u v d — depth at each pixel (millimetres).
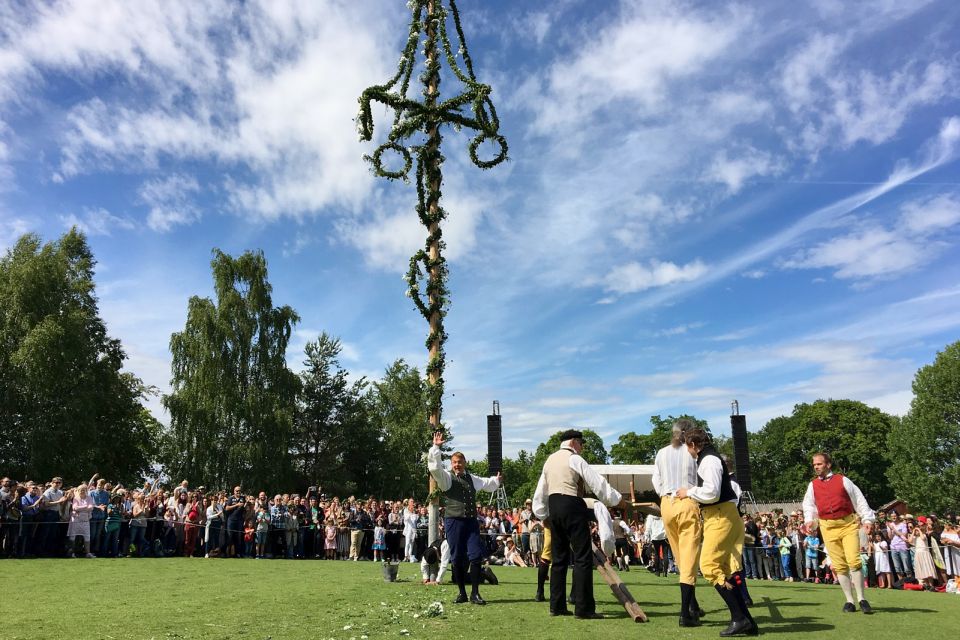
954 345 46219
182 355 37188
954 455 45062
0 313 31469
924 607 7617
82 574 10328
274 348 39656
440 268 10328
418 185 10445
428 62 10719
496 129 10641
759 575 17562
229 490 35688
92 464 33000
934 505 45031
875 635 5320
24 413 31312
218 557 16391
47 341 30188
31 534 13820
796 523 17531
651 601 7555
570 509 6156
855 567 7117
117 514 15250
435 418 9883
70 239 38312
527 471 90188
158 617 5984
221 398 36312
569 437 6527
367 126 10344
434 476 7328
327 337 52375
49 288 32625
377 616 6078
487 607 6785
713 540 5449
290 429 38719
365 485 50500
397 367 53938
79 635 5066
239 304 38500
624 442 69062
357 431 50375
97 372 36625
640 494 26609
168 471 36312
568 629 5445
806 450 64625
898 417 61719
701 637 5176
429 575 9414
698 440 5840
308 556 19203
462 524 7254
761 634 5328
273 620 5859
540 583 7328
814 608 7410
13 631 5211
